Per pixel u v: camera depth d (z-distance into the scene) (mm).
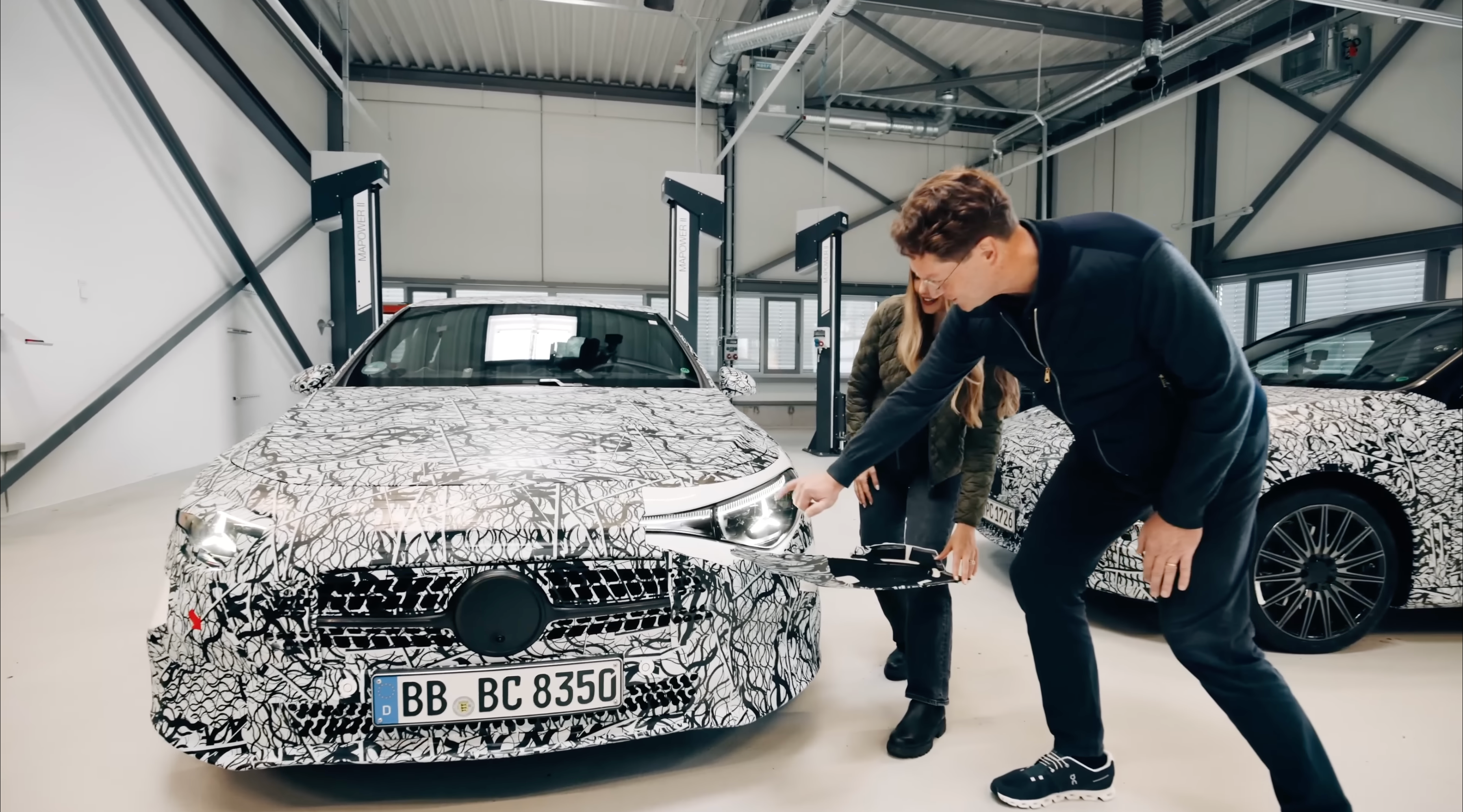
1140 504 1098
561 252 8602
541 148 8492
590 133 8602
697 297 5805
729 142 7578
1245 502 976
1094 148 9141
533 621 1067
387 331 2064
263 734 1048
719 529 1185
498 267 8477
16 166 3750
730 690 1178
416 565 1041
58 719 1536
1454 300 2129
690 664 1146
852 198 9289
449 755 1074
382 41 7570
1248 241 7121
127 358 4586
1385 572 1864
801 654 1289
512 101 8398
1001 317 997
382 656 1053
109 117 4445
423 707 1061
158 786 1284
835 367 6449
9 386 3691
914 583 1059
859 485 1521
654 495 1169
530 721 1096
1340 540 1860
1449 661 1836
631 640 1117
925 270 922
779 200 9078
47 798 1244
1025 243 919
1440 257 5574
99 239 4344
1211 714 1574
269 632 1038
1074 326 912
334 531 1054
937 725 1424
